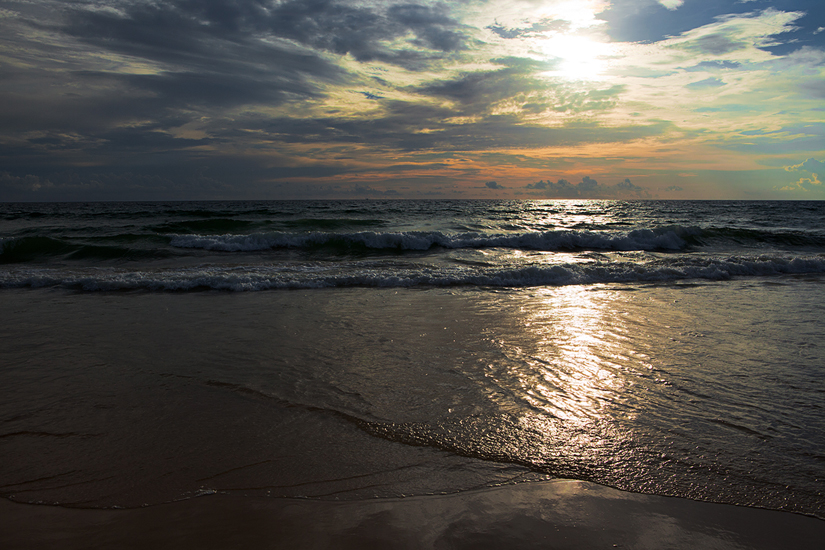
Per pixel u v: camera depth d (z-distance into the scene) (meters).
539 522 2.09
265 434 2.88
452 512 2.16
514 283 8.45
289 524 2.06
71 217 27.09
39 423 3.02
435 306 6.53
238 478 2.42
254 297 7.16
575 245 14.38
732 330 5.27
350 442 2.78
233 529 2.03
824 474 2.45
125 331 5.20
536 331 5.22
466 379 3.75
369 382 3.70
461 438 2.82
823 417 3.09
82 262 10.91
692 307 6.49
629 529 2.04
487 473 2.48
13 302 6.74
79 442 2.79
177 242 13.59
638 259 11.40
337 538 1.97
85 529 2.04
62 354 4.40
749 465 2.53
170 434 2.88
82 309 6.31
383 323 5.56
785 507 2.20
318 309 6.32
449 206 50.78
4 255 11.55
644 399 3.38
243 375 3.85
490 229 19.39
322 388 3.57
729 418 3.08
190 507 2.19
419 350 4.50
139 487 2.35
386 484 2.37
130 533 2.01
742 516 2.14
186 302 6.77
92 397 3.43
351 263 10.63
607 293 7.55
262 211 33.66
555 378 3.79
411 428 2.95
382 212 32.59
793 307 6.49
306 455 2.64
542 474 2.47
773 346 4.66
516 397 3.41
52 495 2.28
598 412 3.17
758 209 44.78
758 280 8.94
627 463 2.56
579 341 4.83
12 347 4.61
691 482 2.39
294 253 12.78
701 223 23.34
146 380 3.75
